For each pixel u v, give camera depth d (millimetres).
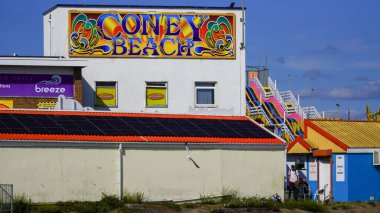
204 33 44281
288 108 65438
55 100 40625
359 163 37875
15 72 40281
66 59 40562
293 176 38062
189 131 34250
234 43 44500
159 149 32688
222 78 44375
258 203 32062
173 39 43938
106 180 31656
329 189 38062
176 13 43969
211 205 32000
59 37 43031
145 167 32375
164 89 43875
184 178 33000
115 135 32406
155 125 34344
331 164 37875
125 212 29375
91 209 29078
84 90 42844
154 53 43688
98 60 43156
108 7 43375
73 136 31516
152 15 43750
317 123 40188
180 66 43969
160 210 30172
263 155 34562
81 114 34219
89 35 43125
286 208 32500
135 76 43469
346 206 34781
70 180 31078
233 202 32000
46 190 30641
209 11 44375
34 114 33219
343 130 39906
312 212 32750
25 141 30375
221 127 35531
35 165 30531
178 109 43812
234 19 44562
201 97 44281
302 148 39406
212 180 33469
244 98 44594
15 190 30156
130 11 43562
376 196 38156
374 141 38906
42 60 40281
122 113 35125
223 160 33750
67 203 30062
